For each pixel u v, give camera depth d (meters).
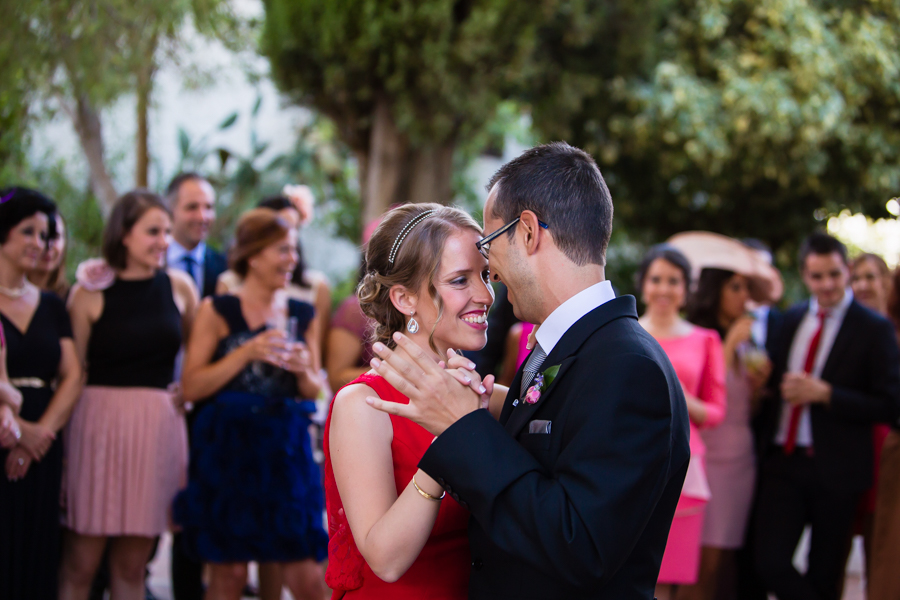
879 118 9.04
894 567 3.14
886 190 9.20
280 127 12.20
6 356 2.82
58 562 2.96
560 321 1.51
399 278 1.76
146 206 3.15
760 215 9.95
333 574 1.73
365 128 7.83
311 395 3.24
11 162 4.61
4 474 2.76
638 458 1.31
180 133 10.02
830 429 3.37
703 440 3.45
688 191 9.71
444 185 7.86
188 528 2.97
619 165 10.17
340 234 11.84
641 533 1.37
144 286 3.21
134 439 3.09
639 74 9.46
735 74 8.82
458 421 1.41
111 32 4.60
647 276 3.36
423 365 1.43
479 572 1.51
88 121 7.20
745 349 3.55
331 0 6.78
